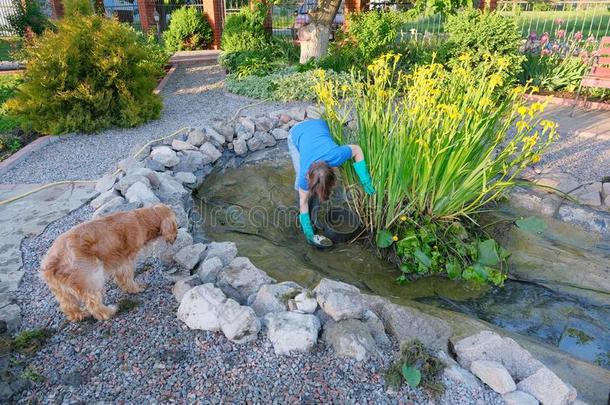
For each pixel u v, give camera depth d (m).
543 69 8.84
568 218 4.52
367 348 2.56
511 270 3.86
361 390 2.36
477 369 2.46
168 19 16.70
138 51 7.41
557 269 3.83
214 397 2.31
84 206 4.51
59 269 2.68
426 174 3.79
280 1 10.05
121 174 4.98
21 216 4.31
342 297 2.80
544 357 2.76
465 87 4.32
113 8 17.44
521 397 2.30
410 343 2.55
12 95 8.45
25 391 2.36
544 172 5.35
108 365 2.52
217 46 15.60
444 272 3.87
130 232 2.95
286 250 4.10
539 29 14.24
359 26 10.15
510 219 4.49
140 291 3.15
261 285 3.12
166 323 2.83
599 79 7.39
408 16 9.10
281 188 5.34
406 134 3.85
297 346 2.58
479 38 8.12
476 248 3.90
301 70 9.34
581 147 6.07
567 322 3.27
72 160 5.92
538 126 6.82
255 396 2.32
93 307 2.79
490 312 3.41
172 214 3.20
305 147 3.99
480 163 3.90
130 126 7.27
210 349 2.61
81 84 6.84
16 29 15.81
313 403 2.28
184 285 3.08
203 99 8.98
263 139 6.57
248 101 8.64
